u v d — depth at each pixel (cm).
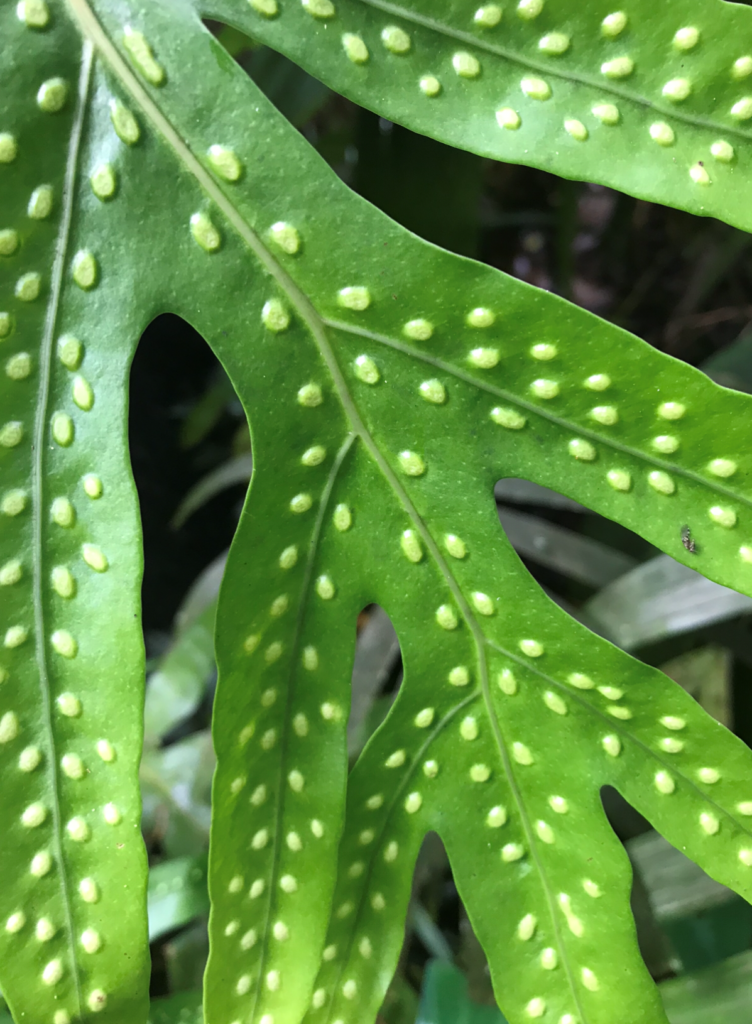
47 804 14
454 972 23
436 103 14
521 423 14
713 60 14
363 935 16
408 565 15
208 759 29
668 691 15
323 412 14
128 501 14
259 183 14
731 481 14
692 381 14
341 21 14
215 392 37
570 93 14
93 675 14
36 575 14
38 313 14
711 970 20
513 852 16
